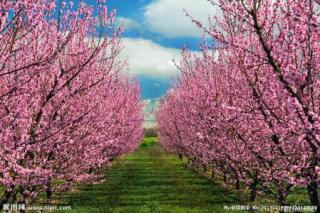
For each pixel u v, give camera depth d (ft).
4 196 32.17
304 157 28.66
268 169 33.71
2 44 26.53
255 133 36.09
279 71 24.82
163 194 74.08
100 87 44.78
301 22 23.52
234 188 74.74
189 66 57.47
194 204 63.00
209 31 28.37
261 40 25.50
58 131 31.78
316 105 26.22
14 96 29.58
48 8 29.48
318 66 24.70
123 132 94.99
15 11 24.76
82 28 36.19
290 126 24.98
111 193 75.10
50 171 31.94
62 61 37.22
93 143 49.08
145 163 148.36
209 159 58.13
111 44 37.06
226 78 40.68
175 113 99.14
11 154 29.50
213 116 44.96
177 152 150.30
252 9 25.80
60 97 37.22
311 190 29.12
